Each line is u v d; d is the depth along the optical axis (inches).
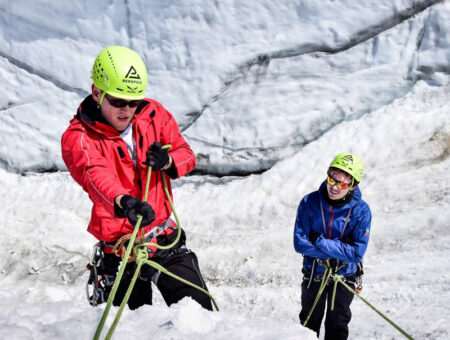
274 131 287.3
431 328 156.6
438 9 267.6
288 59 285.0
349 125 280.5
